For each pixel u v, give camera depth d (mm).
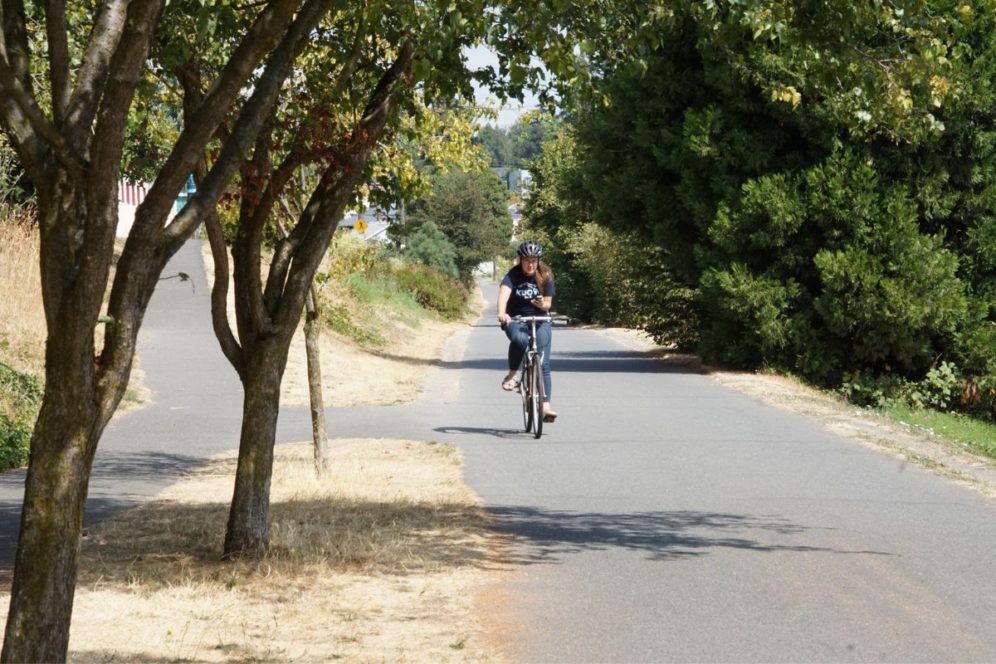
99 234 5902
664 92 32375
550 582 9367
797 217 30359
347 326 41500
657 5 10664
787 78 29062
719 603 8742
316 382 14992
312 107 10508
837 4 10117
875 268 29875
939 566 10000
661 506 12922
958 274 31266
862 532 11500
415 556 10211
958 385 30891
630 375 30766
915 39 10500
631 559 10211
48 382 6066
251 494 10250
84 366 6059
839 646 7629
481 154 25938
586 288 79312
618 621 8227
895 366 32344
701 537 11211
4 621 8281
